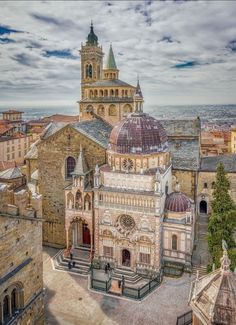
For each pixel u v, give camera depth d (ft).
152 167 184.85
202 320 89.51
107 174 187.93
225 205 178.91
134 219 182.29
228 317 85.40
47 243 222.69
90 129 224.12
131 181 182.70
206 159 268.82
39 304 128.88
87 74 357.82
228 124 620.49
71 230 206.90
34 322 126.00
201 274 181.88
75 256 201.98
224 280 90.12
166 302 160.45
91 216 195.62
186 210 184.85
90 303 160.76
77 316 151.74
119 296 165.89
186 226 181.06
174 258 186.70
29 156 265.75
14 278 111.96
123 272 185.26
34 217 121.19
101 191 186.39
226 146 458.50
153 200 176.35
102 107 305.73
